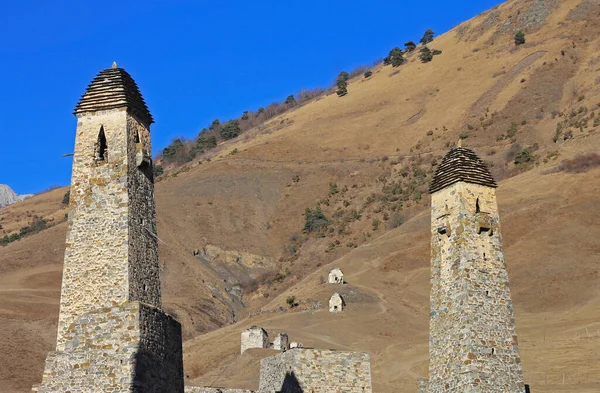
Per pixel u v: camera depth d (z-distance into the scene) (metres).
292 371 43.66
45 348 108.19
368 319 117.12
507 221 140.62
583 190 145.38
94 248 33.03
